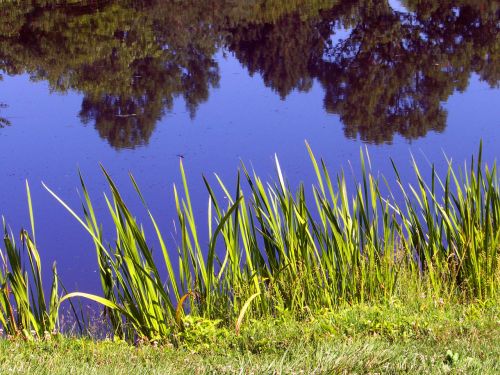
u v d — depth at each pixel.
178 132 17.45
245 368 4.75
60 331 6.85
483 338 5.69
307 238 7.27
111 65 25.41
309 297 7.17
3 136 16.98
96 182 13.80
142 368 4.98
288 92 22.30
